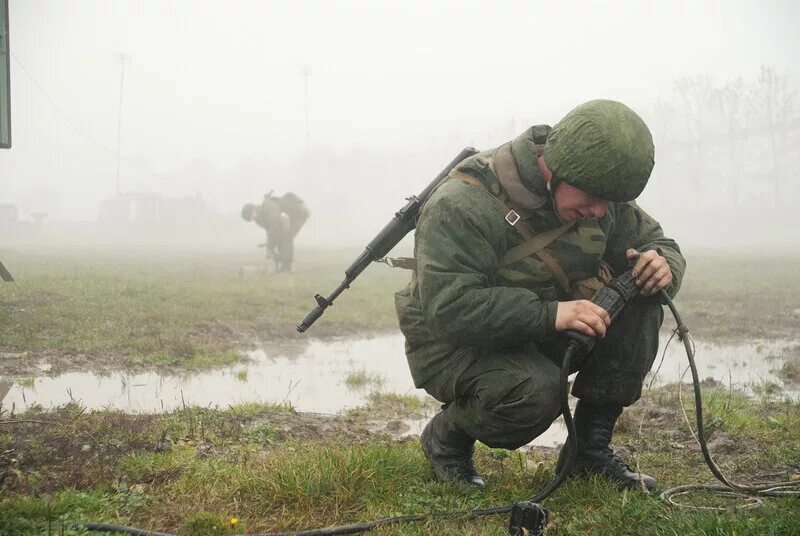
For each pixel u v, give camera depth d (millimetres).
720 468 4234
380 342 10391
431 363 3570
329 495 3566
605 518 3174
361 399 6797
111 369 7664
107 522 3311
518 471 4102
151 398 6527
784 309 13289
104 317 10141
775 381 7562
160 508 3484
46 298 11438
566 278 3379
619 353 3516
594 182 3100
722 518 3033
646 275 3312
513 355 3383
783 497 3516
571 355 3184
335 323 11656
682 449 4691
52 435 4633
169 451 4469
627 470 3674
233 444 4762
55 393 6547
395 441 5156
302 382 7570
